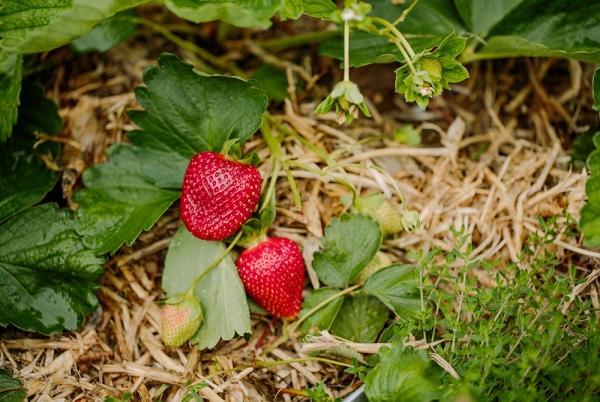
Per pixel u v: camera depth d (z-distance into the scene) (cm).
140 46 56
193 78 47
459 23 51
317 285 49
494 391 43
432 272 45
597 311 46
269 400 46
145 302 49
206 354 47
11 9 46
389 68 55
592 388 41
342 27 51
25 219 48
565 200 50
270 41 56
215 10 45
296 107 53
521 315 43
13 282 47
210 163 46
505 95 55
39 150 51
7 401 44
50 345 47
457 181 51
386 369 42
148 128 48
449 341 45
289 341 48
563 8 50
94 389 46
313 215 50
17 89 48
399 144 53
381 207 48
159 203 48
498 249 49
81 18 46
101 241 47
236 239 46
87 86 54
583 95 54
